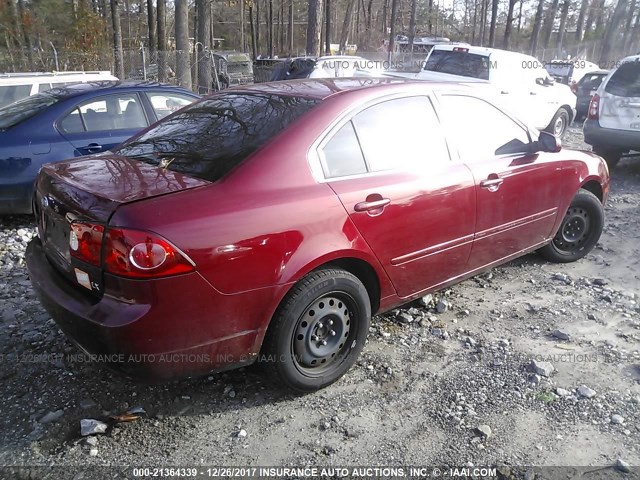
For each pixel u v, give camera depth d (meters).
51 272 3.16
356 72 15.52
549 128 12.76
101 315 2.69
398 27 52.50
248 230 2.86
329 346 3.35
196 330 2.79
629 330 4.12
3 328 3.99
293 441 2.96
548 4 48.03
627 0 34.62
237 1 33.72
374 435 3.01
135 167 3.22
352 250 3.29
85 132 6.43
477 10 58.62
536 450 2.91
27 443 2.90
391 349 3.83
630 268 5.31
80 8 26.83
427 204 3.70
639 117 8.81
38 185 3.43
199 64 20.59
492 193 4.15
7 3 26.41
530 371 3.59
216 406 3.23
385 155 3.58
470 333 4.05
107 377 3.44
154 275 2.61
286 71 16.94
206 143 3.35
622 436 3.02
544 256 5.33
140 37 39.97
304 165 3.18
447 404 3.27
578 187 5.02
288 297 3.07
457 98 4.16
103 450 2.87
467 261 4.18
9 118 6.40
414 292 3.88
